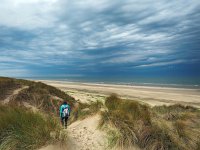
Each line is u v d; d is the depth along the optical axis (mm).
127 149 5098
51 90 15648
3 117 5605
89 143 5371
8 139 4777
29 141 4676
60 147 4711
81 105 12375
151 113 8039
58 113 12477
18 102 11680
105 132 5867
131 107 8086
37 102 12766
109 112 6875
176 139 5617
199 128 6895
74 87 48281
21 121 5324
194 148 5473
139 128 5699
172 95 32188
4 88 13023
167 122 6809
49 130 4973
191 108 12547
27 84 15109
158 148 5184
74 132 6156
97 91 37375
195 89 45188
